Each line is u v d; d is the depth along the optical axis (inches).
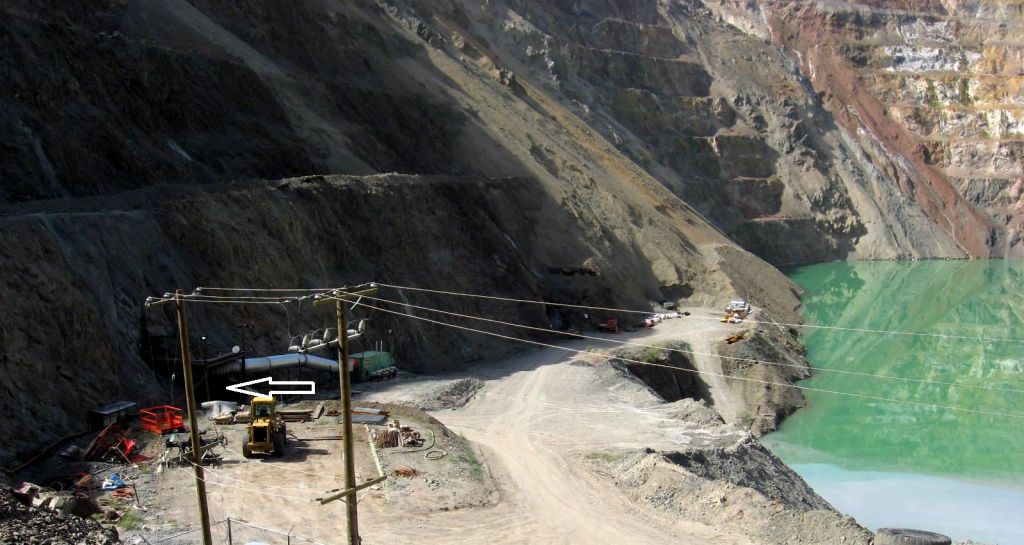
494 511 1088.2
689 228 3577.8
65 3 2127.2
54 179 1611.7
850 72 6018.7
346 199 2073.1
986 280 4306.1
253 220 1765.5
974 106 5920.3
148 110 1942.7
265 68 2527.1
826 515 1046.4
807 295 3823.8
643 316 2787.9
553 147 3400.6
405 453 1225.4
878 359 2738.7
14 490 911.0
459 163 2869.1
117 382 1293.1
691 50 5669.3
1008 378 2506.2
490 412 1651.1
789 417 2148.1
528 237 2773.1
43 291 1236.5
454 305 2190.0
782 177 5211.6
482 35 4483.3
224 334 1544.0
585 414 1656.0
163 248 1539.1
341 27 3100.4
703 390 2258.9
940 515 1497.3
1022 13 6476.4
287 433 1273.4
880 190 5305.1
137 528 916.0
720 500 1122.0
